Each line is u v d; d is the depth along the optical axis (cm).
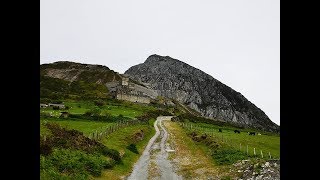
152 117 14400
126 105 16575
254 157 4675
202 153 5541
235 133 10631
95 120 8312
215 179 3534
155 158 5012
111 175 3384
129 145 5556
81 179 2756
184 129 10300
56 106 11150
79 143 3800
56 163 2883
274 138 9681
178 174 3897
